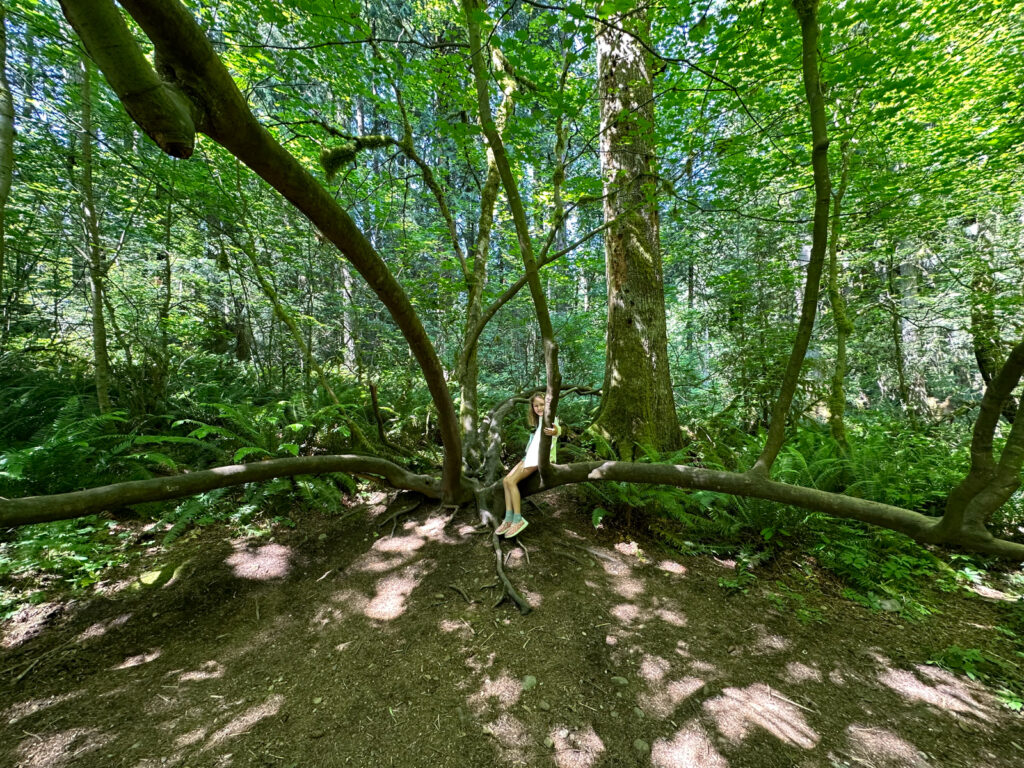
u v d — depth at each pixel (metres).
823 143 2.09
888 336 8.73
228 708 2.31
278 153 1.46
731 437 5.84
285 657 2.68
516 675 2.53
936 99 5.10
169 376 6.43
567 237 11.61
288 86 4.51
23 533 3.36
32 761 1.98
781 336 6.37
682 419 6.78
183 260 7.64
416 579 3.39
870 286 8.05
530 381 9.48
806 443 5.02
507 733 2.20
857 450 4.82
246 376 7.73
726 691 2.46
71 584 3.17
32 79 4.84
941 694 2.49
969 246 6.84
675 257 8.97
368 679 2.51
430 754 2.09
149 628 2.86
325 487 4.42
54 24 3.80
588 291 10.34
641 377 4.95
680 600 3.21
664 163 4.53
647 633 2.88
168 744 2.10
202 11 3.83
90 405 4.85
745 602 3.23
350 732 2.19
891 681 2.58
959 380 9.91
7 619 2.80
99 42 0.82
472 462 5.10
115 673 2.52
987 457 1.64
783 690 2.49
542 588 3.26
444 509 4.27
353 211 6.65
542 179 6.78
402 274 7.38
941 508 4.42
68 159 5.04
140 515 3.92
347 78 4.28
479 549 3.70
